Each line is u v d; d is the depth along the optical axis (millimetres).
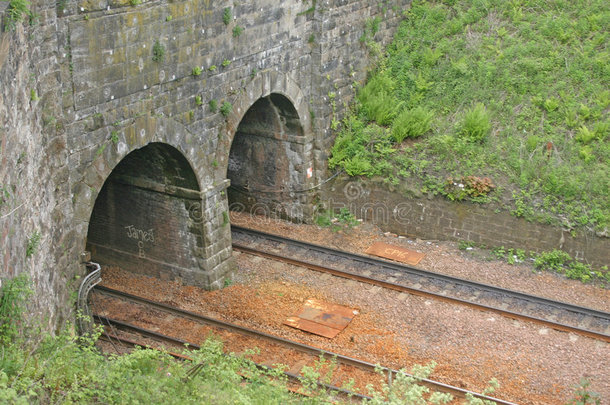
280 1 18109
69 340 10500
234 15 16453
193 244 17562
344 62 21141
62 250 12656
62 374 8984
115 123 13844
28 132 10492
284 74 19000
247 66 17406
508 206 18859
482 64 21703
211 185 17172
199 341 15305
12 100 9477
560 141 19469
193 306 17047
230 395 9867
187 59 15336
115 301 17062
